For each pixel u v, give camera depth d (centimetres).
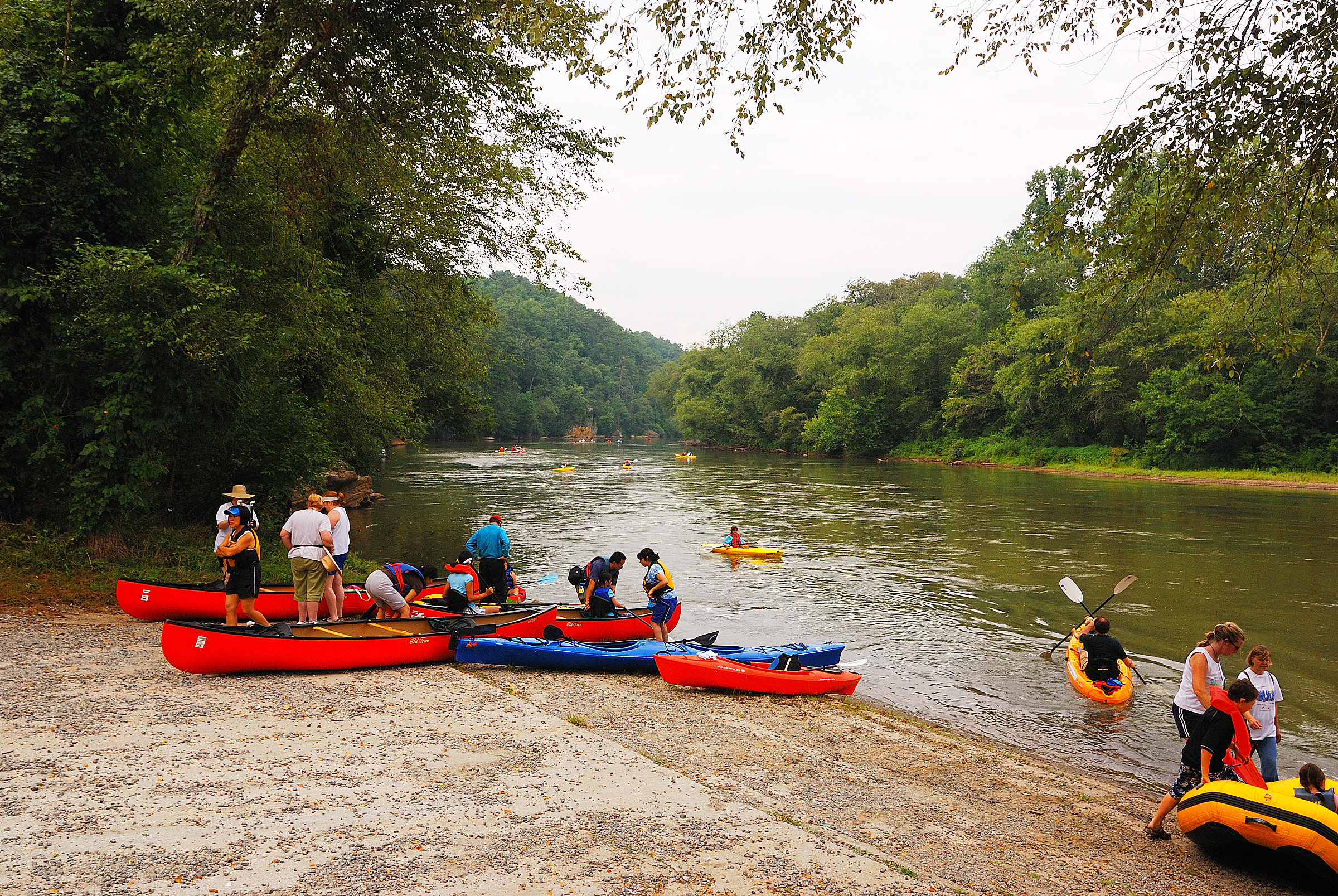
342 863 425
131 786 508
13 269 1132
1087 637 1033
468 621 1002
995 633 1293
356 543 2081
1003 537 2384
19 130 1074
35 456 1124
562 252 2217
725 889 424
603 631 1103
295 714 686
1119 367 5412
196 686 745
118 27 1195
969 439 6862
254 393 1491
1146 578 1762
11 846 422
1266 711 585
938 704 967
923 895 439
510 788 547
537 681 896
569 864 439
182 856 422
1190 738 586
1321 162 704
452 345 2383
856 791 630
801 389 9169
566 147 2134
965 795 657
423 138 1753
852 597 1552
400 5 1270
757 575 1777
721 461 7025
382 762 583
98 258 1063
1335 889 510
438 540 2142
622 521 2680
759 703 910
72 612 988
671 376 12925
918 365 7488
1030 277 6606
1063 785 714
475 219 2125
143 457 1182
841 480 4744
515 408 12688
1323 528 2594
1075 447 5884
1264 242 815
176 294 1164
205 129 1416
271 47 1170
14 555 1099
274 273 1487
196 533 1456
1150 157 759
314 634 899
